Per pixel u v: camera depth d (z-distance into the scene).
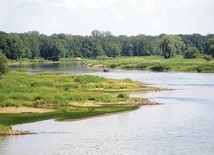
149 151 48.66
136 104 82.62
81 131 58.31
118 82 124.94
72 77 127.12
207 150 48.84
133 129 59.47
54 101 79.50
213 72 176.38
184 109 76.25
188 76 155.00
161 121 64.88
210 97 93.75
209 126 60.84
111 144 51.62
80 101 83.06
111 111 73.81
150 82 131.25
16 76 113.50
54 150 48.97
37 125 61.81
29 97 79.69
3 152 47.91
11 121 64.06
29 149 49.19
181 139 53.62
